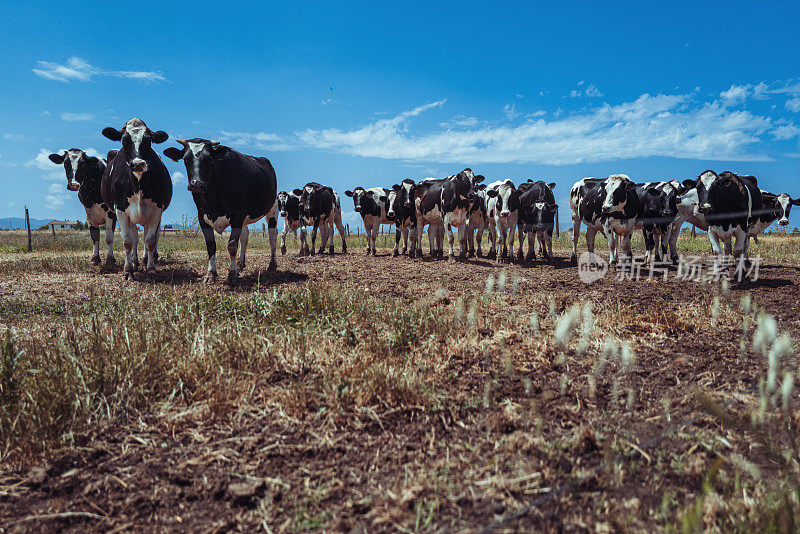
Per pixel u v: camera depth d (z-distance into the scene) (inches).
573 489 85.5
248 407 122.9
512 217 493.0
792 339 170.4
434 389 130.7
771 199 474.0
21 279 324.8
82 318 201.0
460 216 493.0
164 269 387.5
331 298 221.9
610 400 124.4
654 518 76.7
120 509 87.4
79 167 397.1
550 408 119.2
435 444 105.5
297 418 116.9
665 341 177.5
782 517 63.7
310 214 586.6
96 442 108.5
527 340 171.9
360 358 148.8
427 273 382.9
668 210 449.7
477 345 166.1
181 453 104.3
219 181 307.7
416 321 189.2
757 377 136.4
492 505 82.4
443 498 85.4
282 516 83.4
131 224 337.7
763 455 88.7
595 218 437.4
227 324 183.9
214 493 90.1
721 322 204.1
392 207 560.7
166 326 178.2
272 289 287.3
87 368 131.4
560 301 250.2
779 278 348.5
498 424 110.4
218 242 792.9
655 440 99.2
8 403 122.8
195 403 124.1
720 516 75.9
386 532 77.2
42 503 89.6
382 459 100.2
